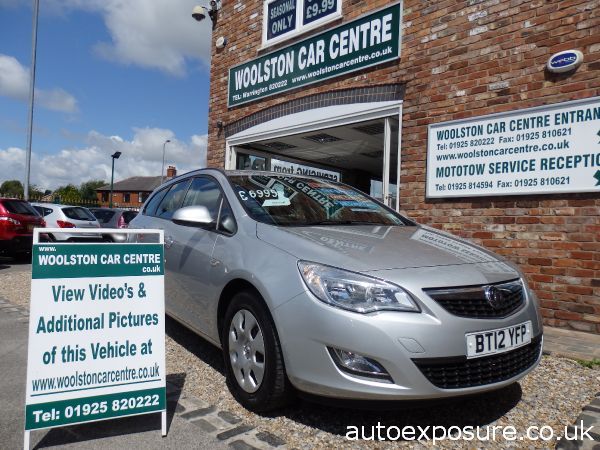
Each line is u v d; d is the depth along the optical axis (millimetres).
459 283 2596
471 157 5496
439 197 5766
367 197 4387
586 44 4766
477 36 5574
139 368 2709
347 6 7059
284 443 2588
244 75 8820
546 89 5016
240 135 8828
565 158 4793
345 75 7027
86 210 14195
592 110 4633
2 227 10836
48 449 2523
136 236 3391
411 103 6164
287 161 9867
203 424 2809
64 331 2572
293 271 2697
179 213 3592
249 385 2938
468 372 2521
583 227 4703
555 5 4988
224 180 3910
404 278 2533
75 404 2551
